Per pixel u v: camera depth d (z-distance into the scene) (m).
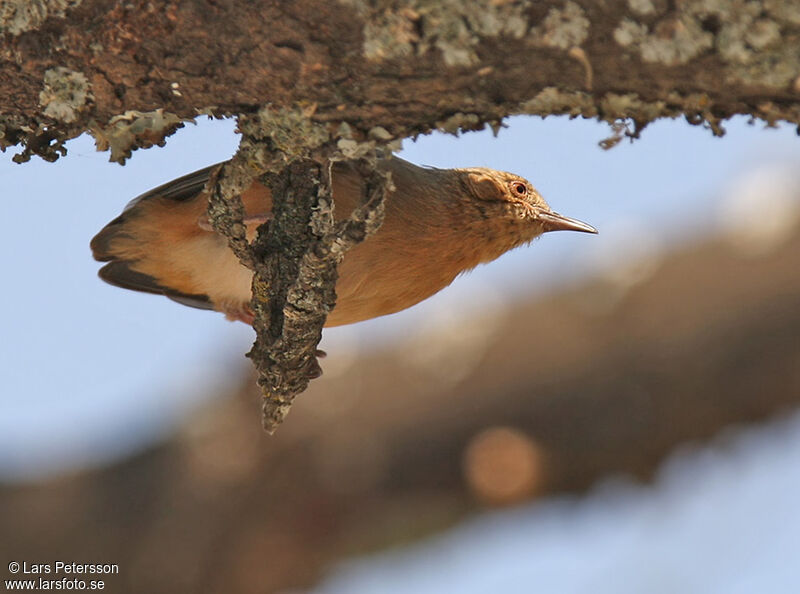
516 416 13.68
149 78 6.06
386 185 6.41
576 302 14.31
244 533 13.68
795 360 12.86
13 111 6.38
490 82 5.74
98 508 14.30
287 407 7.17
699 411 13.19
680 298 13.83
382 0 5.58
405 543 14.59
